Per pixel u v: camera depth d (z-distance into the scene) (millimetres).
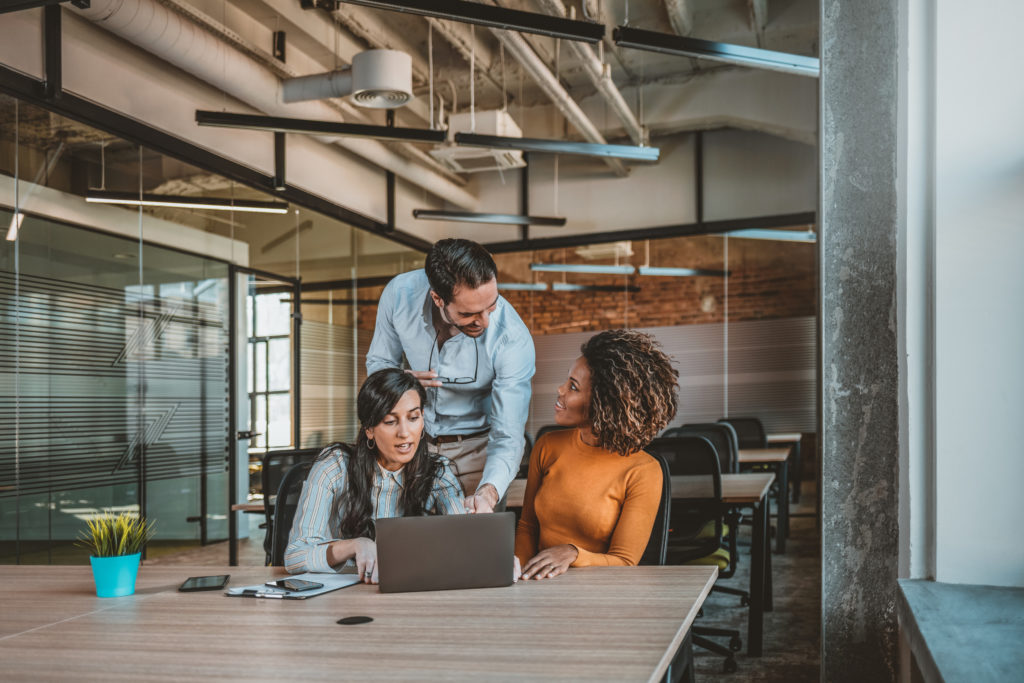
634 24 7332
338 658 1353
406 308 2873
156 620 1681
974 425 1923
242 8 6453
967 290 1926
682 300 9797
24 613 1792
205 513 6766
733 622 4492
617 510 2375
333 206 8211
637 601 1718
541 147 5914
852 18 2160
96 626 1646
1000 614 1646
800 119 8016
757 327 9461
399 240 9477
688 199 9086
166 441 6359
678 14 6949
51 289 5367
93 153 5664
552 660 1302
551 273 10164
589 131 8227
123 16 5152
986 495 1917
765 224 8727
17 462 5117
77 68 5336
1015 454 1899
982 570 1923
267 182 7211
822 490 2170
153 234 6270
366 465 2311
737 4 7129
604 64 7145
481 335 2785
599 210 9484
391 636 1484
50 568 2438
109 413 5848
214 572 2229
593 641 1410
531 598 1771
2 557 4996
